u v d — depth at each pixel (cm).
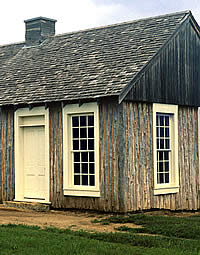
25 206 1767
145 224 1370
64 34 2153
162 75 1745
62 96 1678
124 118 1577
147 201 1650
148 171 1659
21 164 1836
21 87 1875
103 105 1609
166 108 1762
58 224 1383
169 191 1747
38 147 1800
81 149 1673
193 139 1906
